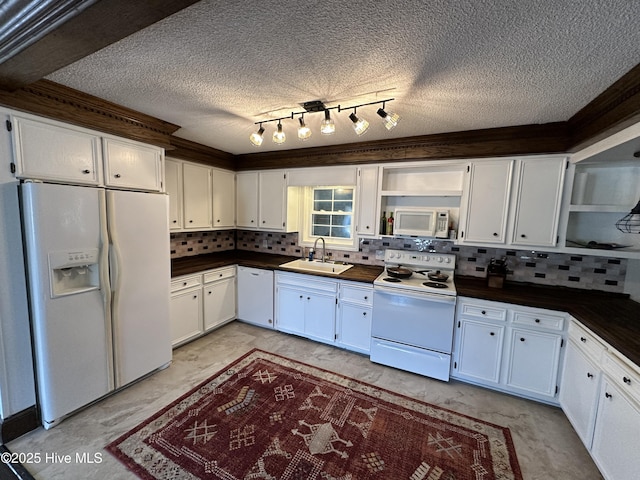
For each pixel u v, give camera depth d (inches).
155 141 95.0
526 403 90.4
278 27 46.2
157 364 100.3
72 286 78.3
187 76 64.2
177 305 114.9
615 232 93.7
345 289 118.4
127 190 89.7
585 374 71.7
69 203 73.3
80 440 71.4
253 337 133.0
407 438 75.2
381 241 133.0
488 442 74.4
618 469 56.2
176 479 62.0
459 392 95.4
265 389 94.3
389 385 98.4
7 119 64.9
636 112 56.4
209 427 76.9
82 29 39.9
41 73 54.2
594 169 93.6
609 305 84.7
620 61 51.9
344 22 44.6
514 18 42.1
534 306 87.0
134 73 63.1
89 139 79.4
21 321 71.2
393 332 107.4
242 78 64.8
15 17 39.5
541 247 95.7
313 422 80.0
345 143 121.4
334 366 109.7
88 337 79.7
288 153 137.2
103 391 84.0
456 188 113.2
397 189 123.8
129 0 33.4
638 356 53.3
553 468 67.4
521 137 92.8
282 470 64.9
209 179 139.7
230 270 142.0
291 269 129.8
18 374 71.4
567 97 68.5
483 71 58.4
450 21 43.5
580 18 41.4
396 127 96.9
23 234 70.2
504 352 92.7
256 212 151.8
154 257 96.2
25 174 68.1
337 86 67.6
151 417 80.0
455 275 118.3
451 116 85.0
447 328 98.8
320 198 152.1
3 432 69.1
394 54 53.6
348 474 64.4
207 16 43.4
